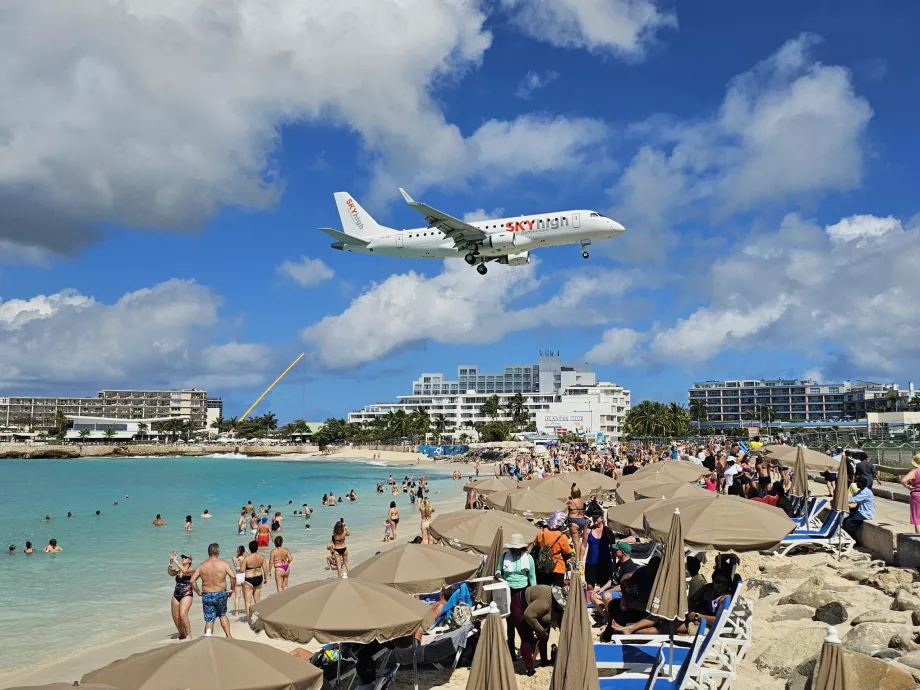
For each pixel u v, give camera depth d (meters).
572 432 149.38
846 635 10.00
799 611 11.82
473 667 6.52
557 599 10.08
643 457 45.59
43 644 16.31
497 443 143.88
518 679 9.98
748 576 15.39
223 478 91.12
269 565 19.95
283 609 8.71
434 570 10.62
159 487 74.19
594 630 12.03
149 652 6.94
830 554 16.38
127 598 21.17
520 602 10.30
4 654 15.54
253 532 36.47
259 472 107.06
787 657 9.66
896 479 29.36
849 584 13.16
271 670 6.75
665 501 12.51
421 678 10.70
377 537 33.44
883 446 32.34
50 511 48.41
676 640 10.05
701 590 10.59
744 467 30.41
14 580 24.03
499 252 44.81
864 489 16.59
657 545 13.88
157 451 169.38
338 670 10.30
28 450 160.88
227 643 6.97
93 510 49.00
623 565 14.31
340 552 22.03
